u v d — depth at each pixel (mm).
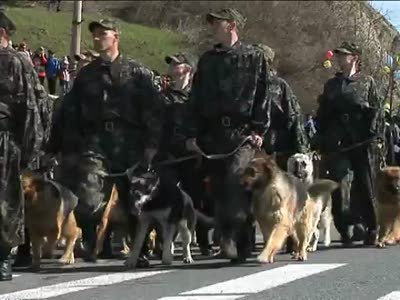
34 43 57562
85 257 14211
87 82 12883
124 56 13078
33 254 13258
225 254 13688
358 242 17516
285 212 13281
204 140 13531
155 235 14742
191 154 14297
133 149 12898
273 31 65500
